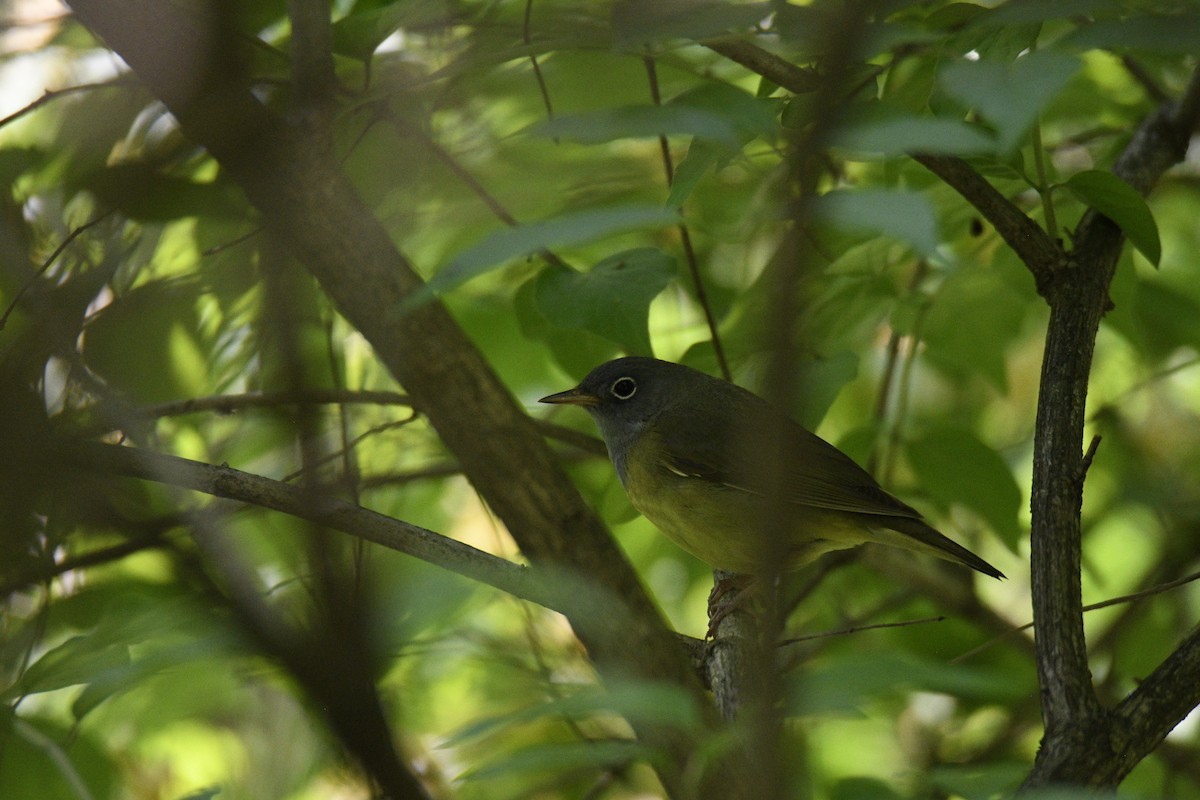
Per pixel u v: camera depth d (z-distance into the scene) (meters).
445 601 5.73
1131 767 5.94
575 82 11.22
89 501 7.58
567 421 14.26
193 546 7.66
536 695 10.40
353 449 10.39
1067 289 7.94
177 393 11.14
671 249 12.33
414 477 11.39
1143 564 14.73
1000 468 10.72
